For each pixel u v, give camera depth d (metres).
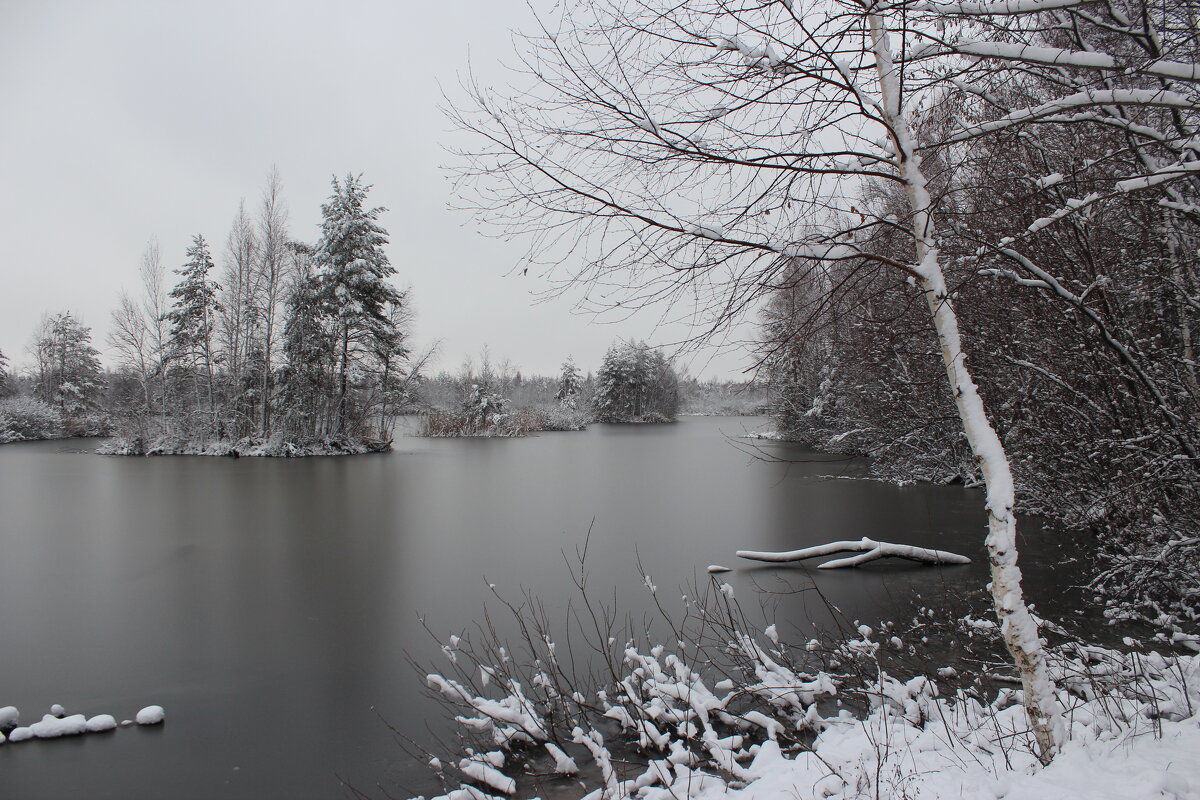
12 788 4.07
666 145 3.04
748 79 3.09
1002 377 7.98
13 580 8.52
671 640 6.32
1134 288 5.51
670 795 3.40
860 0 2.86
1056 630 5.21
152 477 19.22
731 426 51.88
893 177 3.20
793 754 3.98
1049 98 4.46
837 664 5.38
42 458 24.98
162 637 6.55
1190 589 5.90
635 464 23.36
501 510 13.76
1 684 5.55
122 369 30.72
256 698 5.27
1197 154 3.69
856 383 13.66
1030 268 3.79
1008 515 2.97
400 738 4.63
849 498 14.58
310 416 27.27
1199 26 2.97
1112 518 6.96
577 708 4.77
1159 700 3.68
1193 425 5.15
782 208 3.39
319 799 3.93
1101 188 5.01
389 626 6.86
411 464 23.45
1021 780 2.74
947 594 7.56
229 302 27.64
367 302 28.78
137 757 4.42
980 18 3.13
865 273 3.67
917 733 3.68
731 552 9.98
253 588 8.16
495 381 46.47
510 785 3.78
